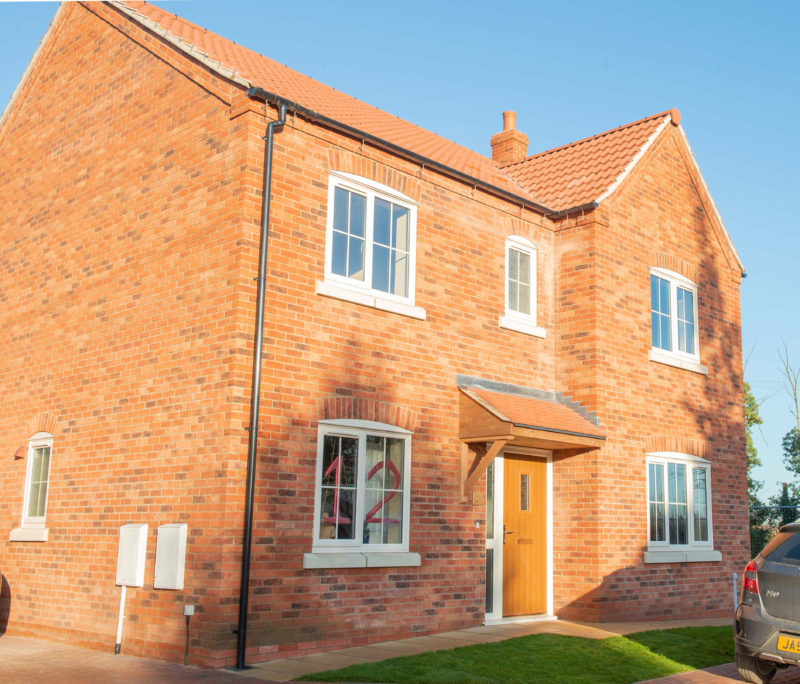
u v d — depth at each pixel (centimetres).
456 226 1258
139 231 1154
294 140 1059
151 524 1024
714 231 1645
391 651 979
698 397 1528
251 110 1017
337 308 1070
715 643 1080
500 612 1238
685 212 1577
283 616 952
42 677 851
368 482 1081
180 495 992
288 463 984
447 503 1166
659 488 1416
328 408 1038
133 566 1014
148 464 1051
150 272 1118
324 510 1023
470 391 1206
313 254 1055
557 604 1300
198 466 975
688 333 1556
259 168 1016
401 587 1086
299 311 1027
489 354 1271
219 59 1177
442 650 959
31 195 1418
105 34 1309
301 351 1020
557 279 1397
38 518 1227
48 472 1235
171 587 959
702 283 1591
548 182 1539
